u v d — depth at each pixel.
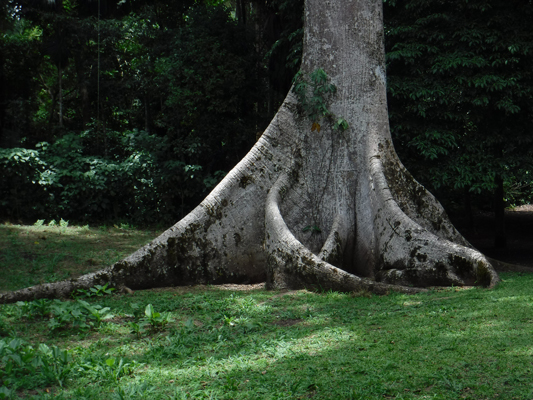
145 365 4.64
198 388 4.03
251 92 16.77
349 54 9.46
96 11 19.89
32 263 10.14
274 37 17.22
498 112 11.04
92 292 7.81
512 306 5.87
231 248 8.84
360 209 9.06
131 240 13.65
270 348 4.89
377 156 9.16
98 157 17.56
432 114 10.74
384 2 11.48
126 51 20.20
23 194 16.20
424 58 10.95
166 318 5.87
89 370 4.47
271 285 8.12
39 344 5.06
